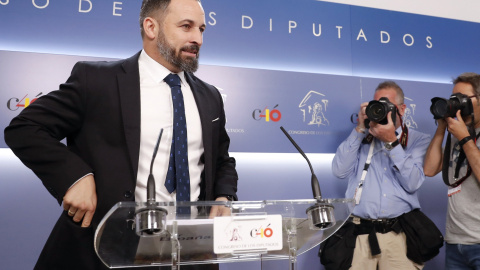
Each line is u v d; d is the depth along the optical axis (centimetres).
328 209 97
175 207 87
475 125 229
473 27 332
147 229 84
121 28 264
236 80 276
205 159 138
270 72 283
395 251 238
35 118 122
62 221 125
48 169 114
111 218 86
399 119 259
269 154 289
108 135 131
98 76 135
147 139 132
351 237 237
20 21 250
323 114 289
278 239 96
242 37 285
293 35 295
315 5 302
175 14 140
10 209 245
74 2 259
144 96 138
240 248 93
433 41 323
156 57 144
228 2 285
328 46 301
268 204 94
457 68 325
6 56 242
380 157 254
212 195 141
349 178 265
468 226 218
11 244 242
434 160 246
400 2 323
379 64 310
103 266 121
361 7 311
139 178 129
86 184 112
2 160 247
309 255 289
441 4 331
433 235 230
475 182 218
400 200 242
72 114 130
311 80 289
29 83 244
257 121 277
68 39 255
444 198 317
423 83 312
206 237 96
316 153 291
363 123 256
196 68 145
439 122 247
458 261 228
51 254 122
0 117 238
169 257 101
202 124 142
